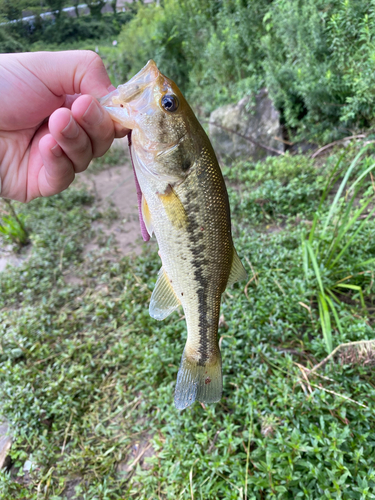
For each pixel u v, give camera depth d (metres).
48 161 0.17
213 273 0.20
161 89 0.18
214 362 0.22
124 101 0.18
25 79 0.19
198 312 0.21
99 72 0.19
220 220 0.19
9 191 0.21
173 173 0.18
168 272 0.20
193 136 0.18
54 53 0.19
